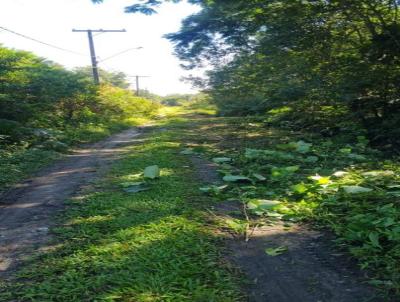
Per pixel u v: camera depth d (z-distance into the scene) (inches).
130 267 155.0
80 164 404.5
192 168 348.2
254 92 715.4
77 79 826.2
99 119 838.5
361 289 139.1
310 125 617.3
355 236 175.3
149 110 1364.4
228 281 144.9
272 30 551.2
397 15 526.6
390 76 494.6
